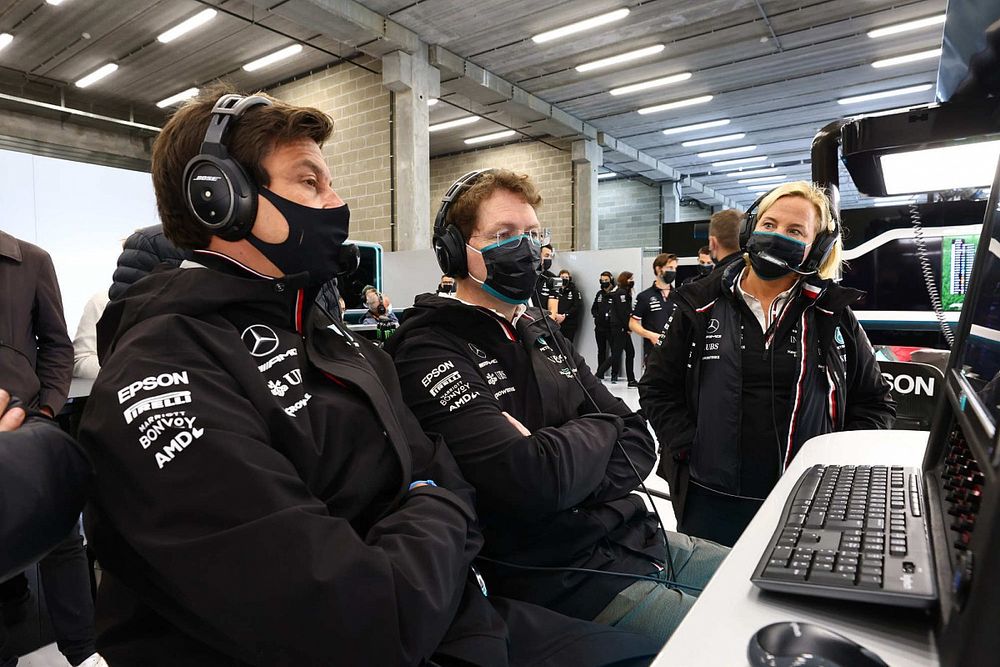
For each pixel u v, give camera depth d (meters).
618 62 8.13
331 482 0.73
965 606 0.37
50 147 9.92
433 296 1.21
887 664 0.40
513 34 7.43
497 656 0.71
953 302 2.95
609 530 1.10
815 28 7.19
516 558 1.04
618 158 12.38
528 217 1.15
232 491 0.58
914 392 2.10
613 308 6.86
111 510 0.60
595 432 1.10
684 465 1.60
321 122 0.79
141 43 7.98
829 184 1.61
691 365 1.58
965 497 0.51
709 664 0.42
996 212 0.67
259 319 0.76
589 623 0.87
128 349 0.65
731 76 8.70
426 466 0.89
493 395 1.11
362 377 0.80
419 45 7.52
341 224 0.80
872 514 0.64
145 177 6.18
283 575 0.56
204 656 0.63
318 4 6.23
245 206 0.73
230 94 0.77
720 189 16.52
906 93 9.34
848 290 1.41
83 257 5.70
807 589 0.50
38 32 7.65
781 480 0.87
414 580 0.62
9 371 1.43
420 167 7.75
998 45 0.96
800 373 1.42
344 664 0.57
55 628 1.51
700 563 1.18
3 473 0.48
